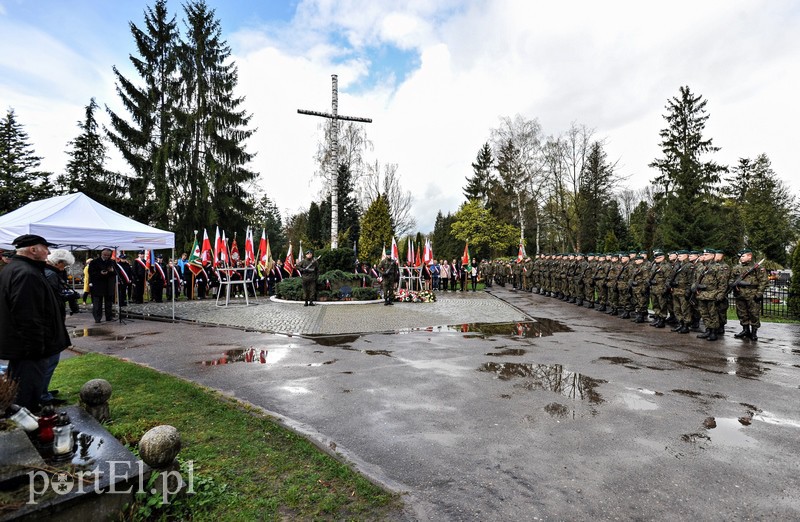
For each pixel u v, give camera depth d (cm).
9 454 262
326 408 515
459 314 1352
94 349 857
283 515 294
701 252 1047
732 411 503
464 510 305
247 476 346
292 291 1738
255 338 963
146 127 2917
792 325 1191
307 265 1588
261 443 408
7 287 393
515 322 1202
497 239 4403
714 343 918
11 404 313
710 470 363
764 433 441
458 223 4484
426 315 1321
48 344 425
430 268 2477
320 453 386
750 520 294
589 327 1135
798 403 531
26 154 3638
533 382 619
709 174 3366
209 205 2944
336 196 2247
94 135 3816
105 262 1223
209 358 773
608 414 492
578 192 4081
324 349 844
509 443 417
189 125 2891
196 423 454
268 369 695
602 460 382
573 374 661
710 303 962
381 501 311
